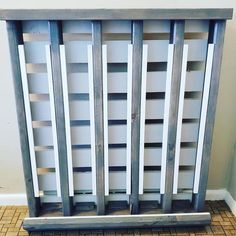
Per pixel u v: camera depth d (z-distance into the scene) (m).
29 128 1.11
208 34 1.04
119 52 1.04
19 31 1.00
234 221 1.33
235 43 1.22
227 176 1.46
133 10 0.94
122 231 1.27
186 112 1.14
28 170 1.17
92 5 1.15
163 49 1.04
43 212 1.27
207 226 1.30
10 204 1.46
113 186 1.24
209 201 1.48
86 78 1.06
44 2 1.13
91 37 1.06
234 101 1.32
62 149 1.13
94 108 1.07
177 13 0.95
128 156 1.16
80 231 1.26
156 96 1.13
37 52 1.03
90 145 1.17
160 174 1.22
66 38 1.08
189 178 1.24
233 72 1.27
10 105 1.28
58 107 1.07
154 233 1.25
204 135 1.15
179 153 1.17
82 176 1.21
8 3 1.13
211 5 1.16
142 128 1.12
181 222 1.25
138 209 1.26
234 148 1.41
